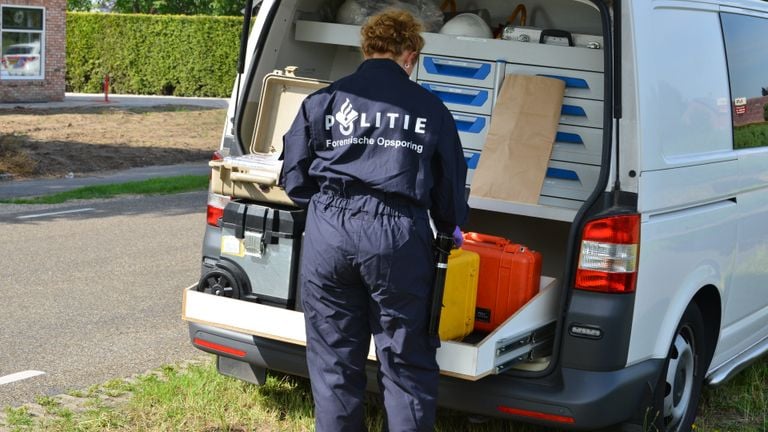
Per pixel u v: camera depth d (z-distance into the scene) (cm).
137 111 3078
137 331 687
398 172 378
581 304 418
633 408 435
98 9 5747
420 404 393
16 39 3098
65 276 855
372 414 500
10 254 941
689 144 470
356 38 538
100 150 2062
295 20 543
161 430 479
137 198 1411
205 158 2083
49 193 1466
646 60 430
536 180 491
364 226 379
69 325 697
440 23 559
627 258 417
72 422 493
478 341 441
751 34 560
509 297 440
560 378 421
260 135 509
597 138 491
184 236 1083
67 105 3138
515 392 423
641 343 435
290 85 509
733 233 520
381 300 384
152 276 868
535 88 502
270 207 450
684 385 498
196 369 575
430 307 390
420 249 382
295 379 550
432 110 387
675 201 451
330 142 393
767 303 601
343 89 394
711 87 500
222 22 4031
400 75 395
